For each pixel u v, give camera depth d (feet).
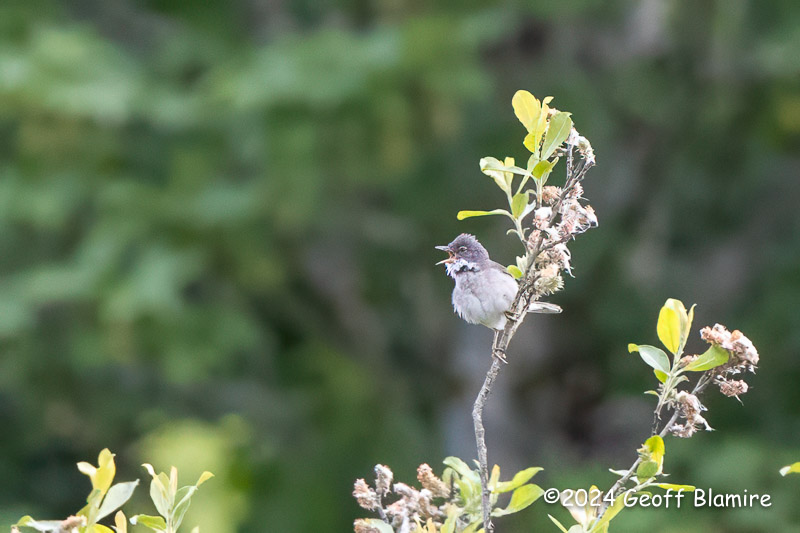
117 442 50.24
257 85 36.78
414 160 40.52
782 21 46.09
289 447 51.52
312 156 37.27
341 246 51.44
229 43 46.52
